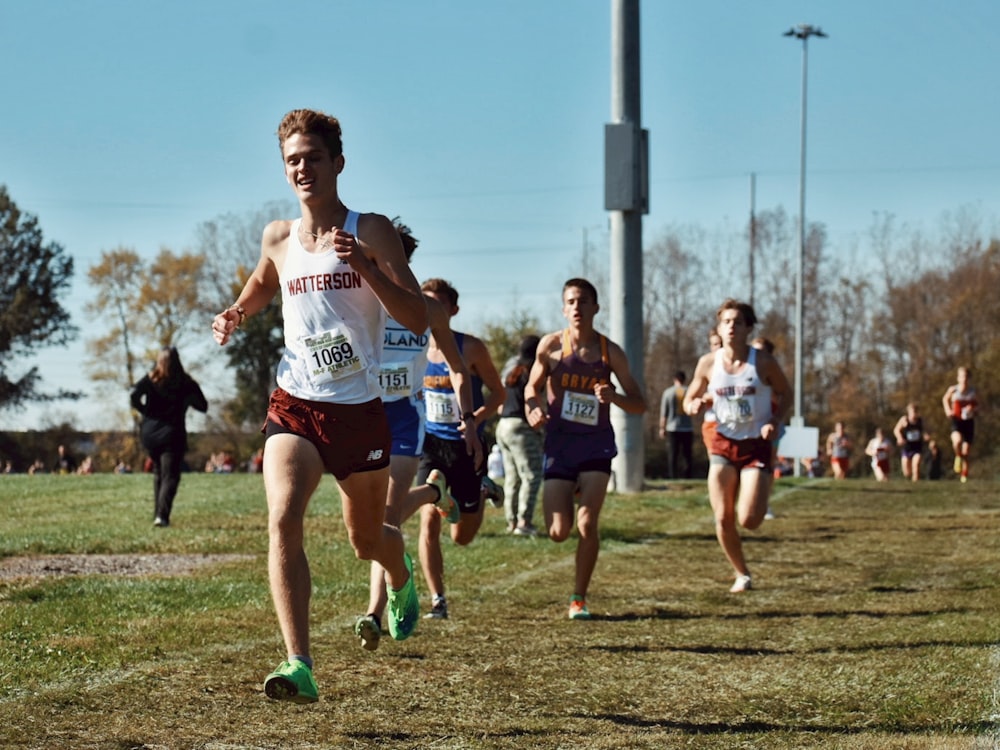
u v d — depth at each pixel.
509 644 8.26
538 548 13.66
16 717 5.97
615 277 22.72
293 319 5.89
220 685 6.76
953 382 69.81
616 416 22.66
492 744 5.78
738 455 10.91
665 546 14.20
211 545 13.36
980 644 8.22
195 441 78.25
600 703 6.62
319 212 5.92
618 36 22.53
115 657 7.37
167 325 77.25
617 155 22.38
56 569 11.43
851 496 22.41
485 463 9.62
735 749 5.71
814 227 83.56
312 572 11.28
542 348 9.75
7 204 86.75
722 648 8.20
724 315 10.91
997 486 25.47
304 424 5.76
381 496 6.12
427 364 9.09
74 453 79.94
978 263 76.56
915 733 5.96
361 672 7.27
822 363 83.12
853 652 8.05
